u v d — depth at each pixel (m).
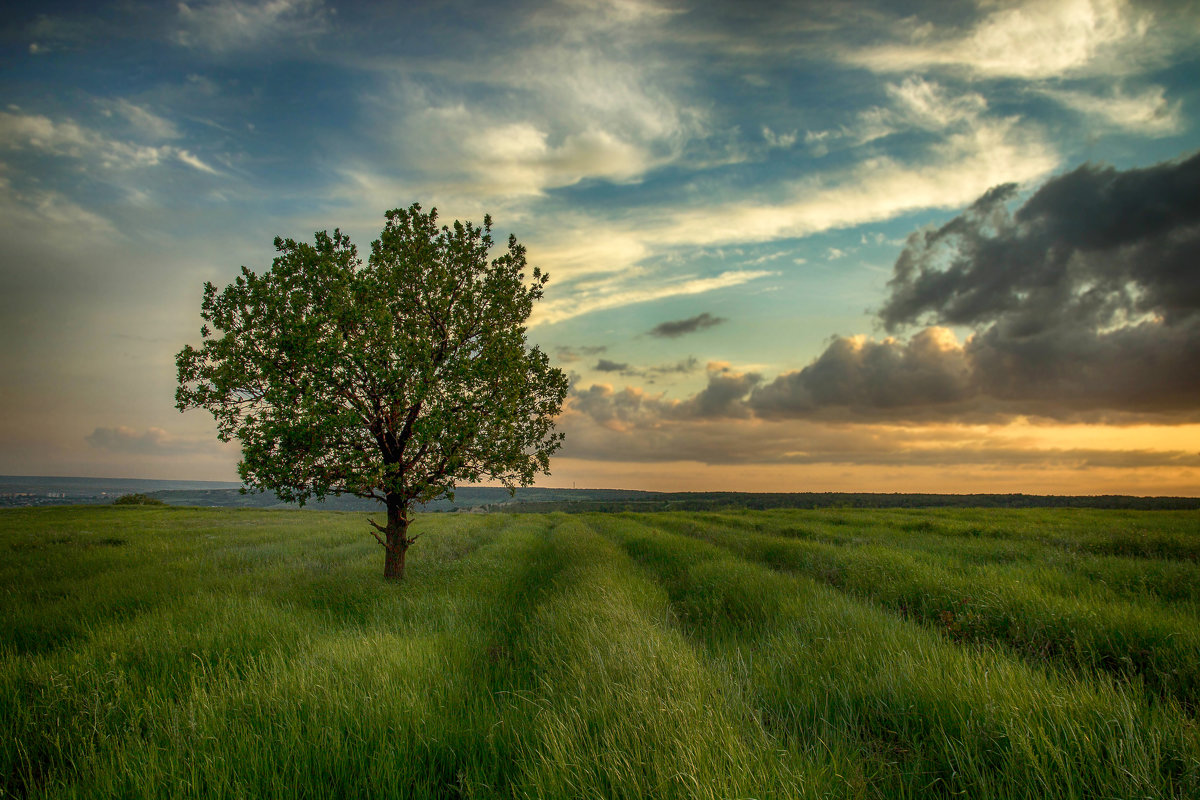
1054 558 12.90
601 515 49.06
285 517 46.47
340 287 11.14
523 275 14.06
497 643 7.46
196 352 11.09
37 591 11.19
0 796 3.80
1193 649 5.54
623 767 3.33
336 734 4.02
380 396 11.62
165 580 12.09
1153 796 2.98
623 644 5.56
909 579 10.04
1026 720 3.75
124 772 3.64
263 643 6.66
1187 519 25.53
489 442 11.80
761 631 7.72
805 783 3.25
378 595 10.08
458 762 4.05
